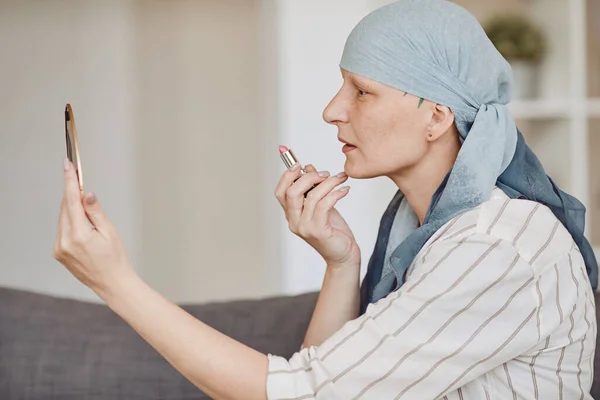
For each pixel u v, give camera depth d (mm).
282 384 1405
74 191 1348
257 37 4184
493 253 1399
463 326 1380
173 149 4273
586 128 3846
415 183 1605
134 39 4188
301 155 3438
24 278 4262
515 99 3805
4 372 1815
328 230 1637
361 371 1378
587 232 4137
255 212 4352
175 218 4312
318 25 3400
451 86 1508
